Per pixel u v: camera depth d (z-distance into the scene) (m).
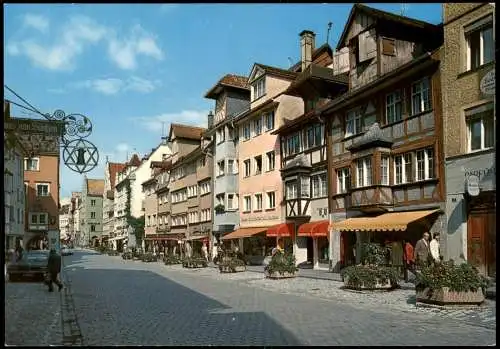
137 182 92.88
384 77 24.75
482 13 19.80
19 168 48.06
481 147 19.91
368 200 25.33
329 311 13.62
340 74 31.58
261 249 41.00
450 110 21.39
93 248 129.75
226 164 45.44
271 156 39.50
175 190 66.00
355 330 10.48
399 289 18.72
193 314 13.29
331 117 30.91
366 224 24.38
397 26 26.48
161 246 74.62
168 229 69.62
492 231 19.08
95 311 14.03
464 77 20.69
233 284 23.94
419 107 23.50
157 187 78.00
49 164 59.53
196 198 57.06
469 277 13.54
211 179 50.81
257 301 16.36
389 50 26.59
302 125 34.47
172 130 68.19
